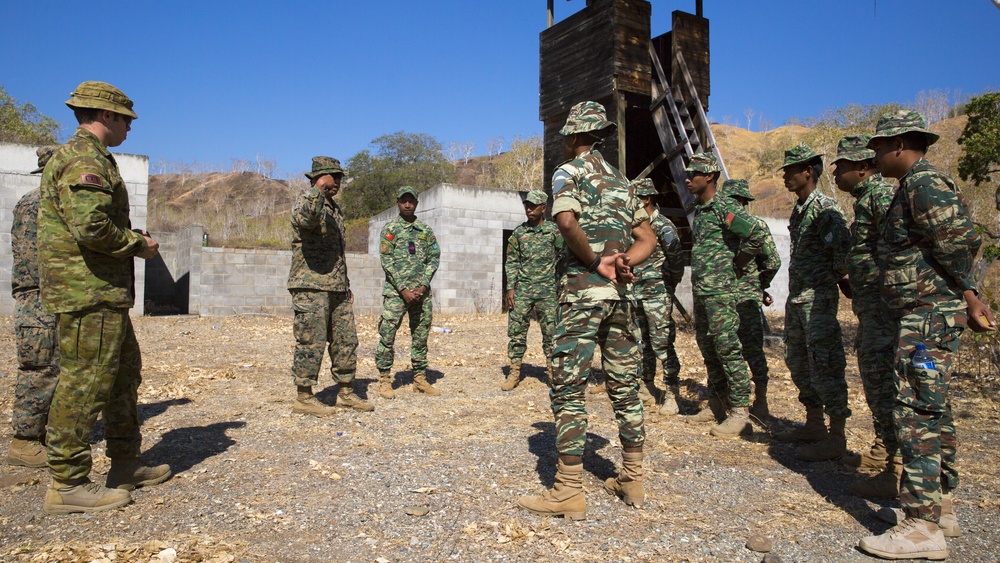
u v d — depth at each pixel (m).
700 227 4.84
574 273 3.15
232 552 2.70
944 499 3.04
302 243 5.14
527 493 3.43
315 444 4.38
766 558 2.68
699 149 11.07
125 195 3.31
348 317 5.41
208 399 5.86
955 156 35.91
